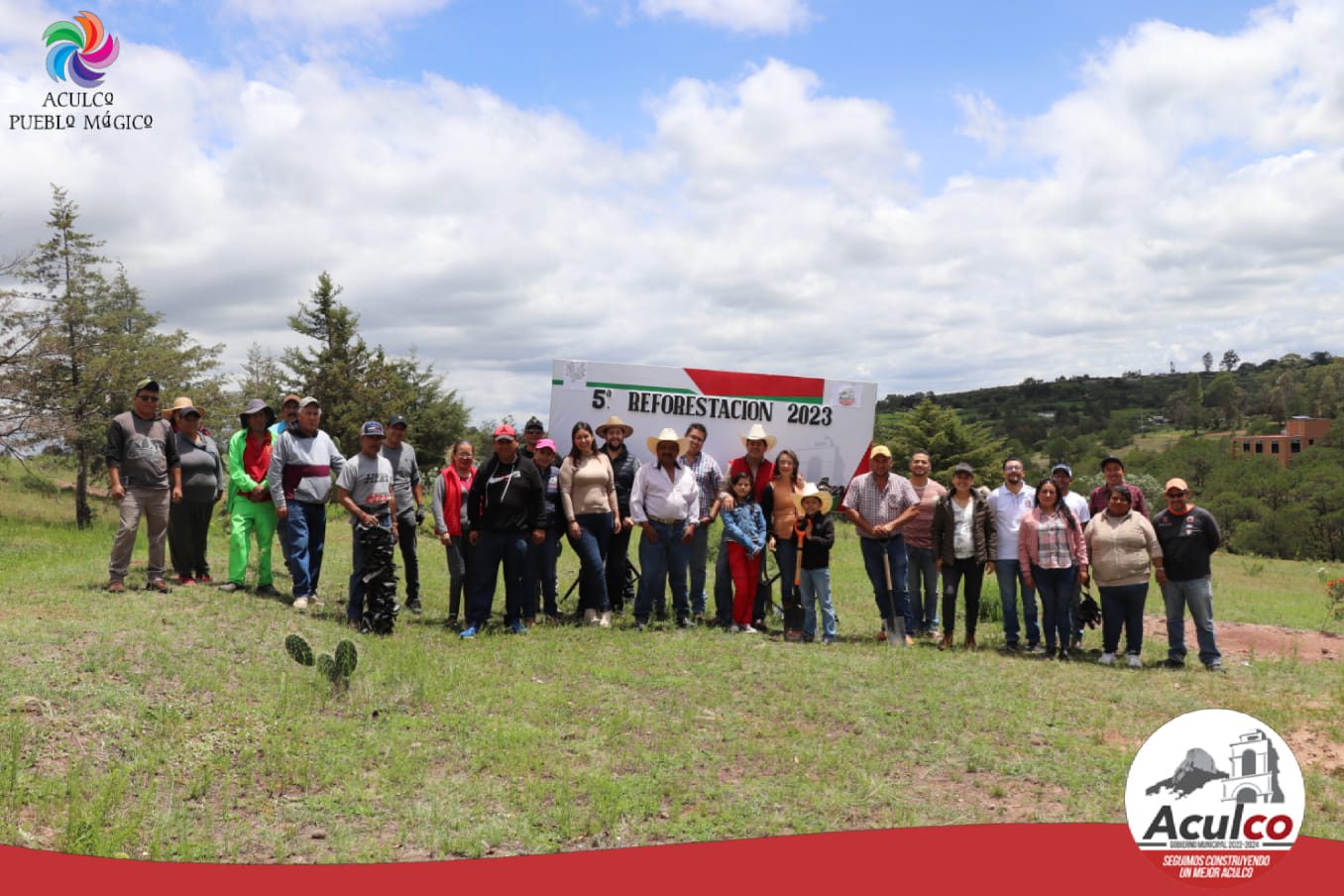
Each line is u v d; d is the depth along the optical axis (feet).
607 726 22.22
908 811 17.92
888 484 34.19
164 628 26.30
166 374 106.42
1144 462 336.49
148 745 18.94
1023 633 37.88
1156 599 56.08
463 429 192.54
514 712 22.95
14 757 16.69
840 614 41.06
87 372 96.48
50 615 26.45
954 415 251.80
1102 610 33.14
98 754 18.38
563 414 42.50
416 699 23.12
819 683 26.58
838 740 22.18
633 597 39.68
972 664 30.37
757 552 33.86
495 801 17.78
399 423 34.73
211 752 19.03
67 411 93.56
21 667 21.49
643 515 34.04
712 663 28.53
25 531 66.64
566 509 34.32
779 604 39.37
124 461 30.71
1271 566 118.21
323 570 43.21
